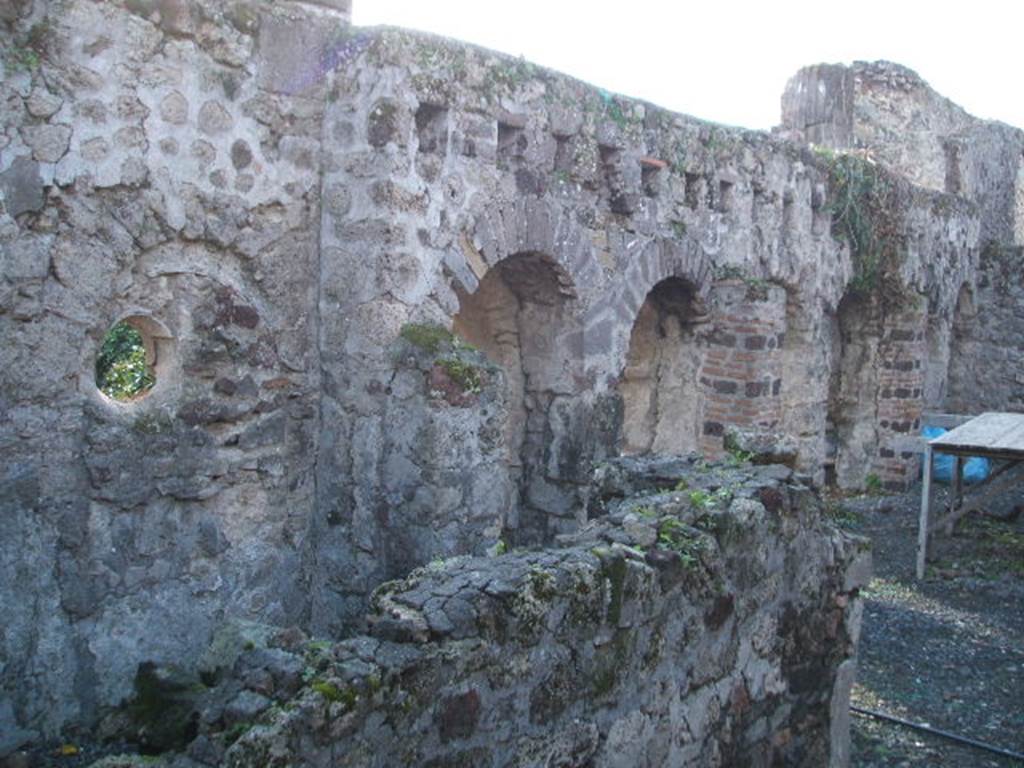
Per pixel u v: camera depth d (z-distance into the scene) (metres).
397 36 5.69
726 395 9.05
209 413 5.47
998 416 10.13
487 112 6.33
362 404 5.93
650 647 3.74
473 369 5.73
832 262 10.55
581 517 7.48
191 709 4.38
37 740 4.79
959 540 10.15
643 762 3.75
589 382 7.46
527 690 3.28
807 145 10.63
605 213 7.50
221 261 5.55
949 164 14.92
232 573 5.66
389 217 5.73
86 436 4.93
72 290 4.84
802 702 4.69
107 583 5.05
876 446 12.55
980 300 14.46
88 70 4.83
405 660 2.92
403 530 5.78
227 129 5.48
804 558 4.62
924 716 6.11
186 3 5.20
